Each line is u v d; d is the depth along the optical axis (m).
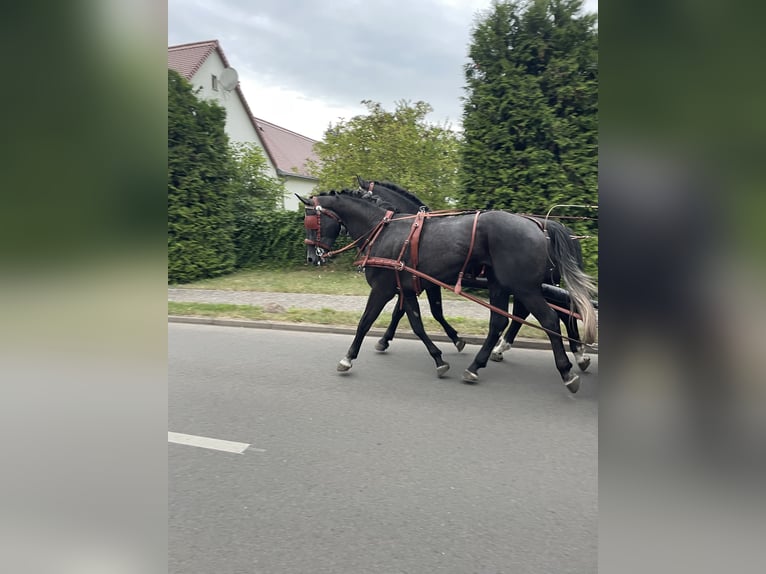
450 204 13.16
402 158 13.36
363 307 9.00
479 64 9.52
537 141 9.37
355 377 5.50
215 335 7.50
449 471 3.45
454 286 5.39
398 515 2.94
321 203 5.70
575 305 4.91
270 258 13.43
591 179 9.05
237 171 13.48
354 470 3.46
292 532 2.77
